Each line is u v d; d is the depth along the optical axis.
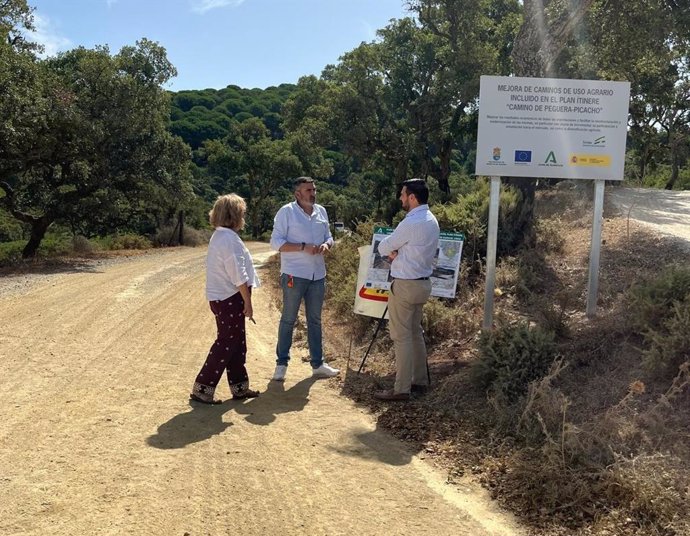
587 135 6.34
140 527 3.15
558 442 3.97
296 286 5.96
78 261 20.05
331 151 75.38
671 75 27.14
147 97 24.17
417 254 5.22
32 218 23.55
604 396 4.64
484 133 6.34
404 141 27.44
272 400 5.41
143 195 26.36
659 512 3.25
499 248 8.77
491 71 27.09
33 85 18.58
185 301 11.02
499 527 3.28
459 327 6.89
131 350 7.09
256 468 3.93
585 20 11.60
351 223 15.84
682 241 8.33
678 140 33.44
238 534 3.12
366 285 6.56
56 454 4.05
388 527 3.24
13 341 7.32
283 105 33.16
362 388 5.76
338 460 4.12
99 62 22.69
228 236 5.13
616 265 7.69
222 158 62.75
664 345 4.52
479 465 4.05
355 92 27.91
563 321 5.93
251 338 8.08
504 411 4.66
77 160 23.11
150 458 4.03
